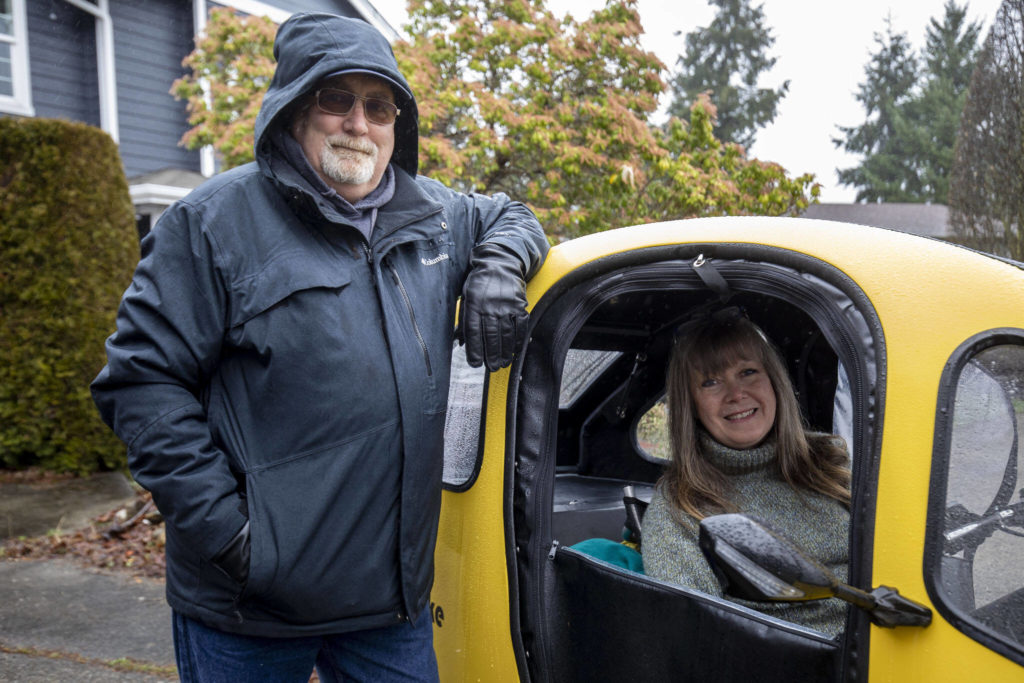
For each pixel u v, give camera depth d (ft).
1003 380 4.54
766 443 6.90
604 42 23.63
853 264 5.13
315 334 5.59
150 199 33.83
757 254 5.58
